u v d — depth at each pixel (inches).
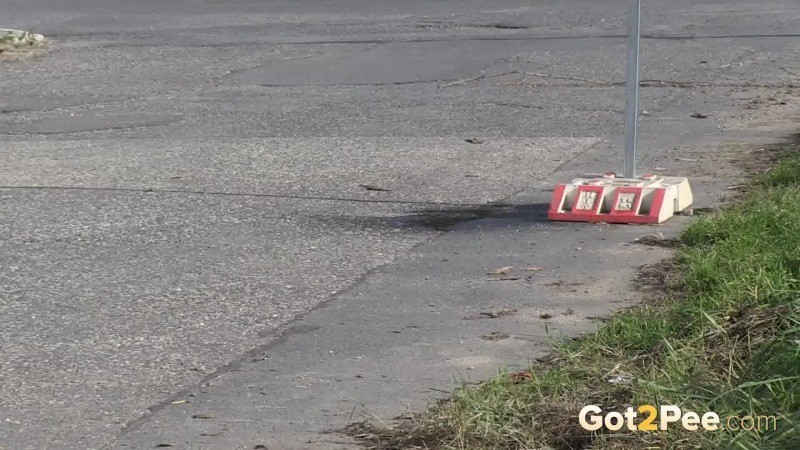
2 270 810.8
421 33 2026.3
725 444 480.4
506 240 863.7
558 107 1428.4
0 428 546.6
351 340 657.6
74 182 1093.1
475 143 1244.5
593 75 1625.2
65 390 592.7
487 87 1574.8
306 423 544.7
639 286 738.2
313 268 802.2
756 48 1768.0
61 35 2161.7
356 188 1047.0
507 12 2218.3
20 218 957.2
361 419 547.5
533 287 745.0
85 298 745.6
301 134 1323.8
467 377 593.6
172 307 724.0
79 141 1323.8
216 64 1830.7
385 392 579.2
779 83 1525.6
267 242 871.7
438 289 748.0
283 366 620.7
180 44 2022.6
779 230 778.2
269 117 1435.8
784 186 948.0
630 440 498.6
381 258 824.3
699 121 1323.8
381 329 674.2
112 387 596.4
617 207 901.2
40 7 2536.9
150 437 534.6
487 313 697.0
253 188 1054.4
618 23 2047.2
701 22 2007.9
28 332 682.8
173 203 1000.9
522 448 501.0
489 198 1002.1
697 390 532.1
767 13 2069.4
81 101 1584.6
